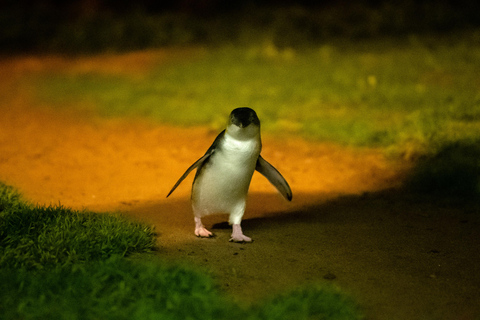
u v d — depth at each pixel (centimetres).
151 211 970
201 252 766
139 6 4044
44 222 784
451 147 1241
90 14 3834
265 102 1903
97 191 1112
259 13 3669
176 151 1431
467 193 1052
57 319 548
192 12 4103
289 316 558
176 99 2056
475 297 636
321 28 3331
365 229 877
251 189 1133
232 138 739
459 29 3073
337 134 1508
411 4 3438
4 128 1738
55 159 1353
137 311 556
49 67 2978
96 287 603
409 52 2583
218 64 2684
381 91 1923
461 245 806
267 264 726
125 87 2336
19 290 596
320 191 1116
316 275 691
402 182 1153
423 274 700
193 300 580
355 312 585
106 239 729
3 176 1174
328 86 2083
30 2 4144
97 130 1705
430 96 1783
